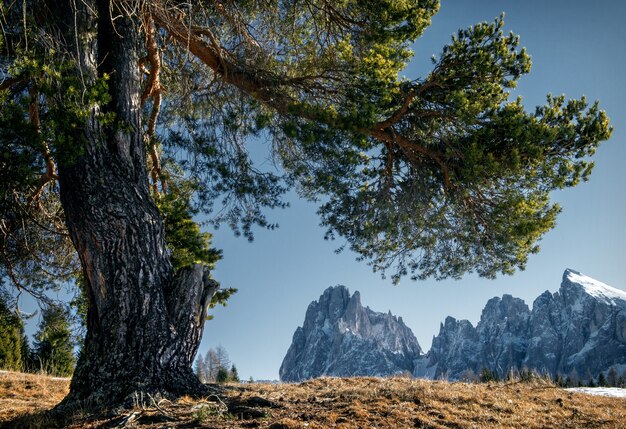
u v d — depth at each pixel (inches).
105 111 422.0
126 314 371.6
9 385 492.4
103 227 382.0
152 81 536.7
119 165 406.3
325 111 483.2
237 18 531.8
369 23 536.4
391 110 501.0
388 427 295.7
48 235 591.5
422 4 529.7
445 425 310.3
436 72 506.0
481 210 535.2
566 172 488.4
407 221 563.8
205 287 410.6
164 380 360.8
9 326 593.3
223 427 283.0
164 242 413.4
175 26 488.7
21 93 460.8
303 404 340.8
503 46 496.7
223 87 545.0
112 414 318.0
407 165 555.5
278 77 516.4
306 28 578.2
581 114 498.0
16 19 400.2
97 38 444.8
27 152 417.4
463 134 501.0
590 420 350.3
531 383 469.4
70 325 601.3
